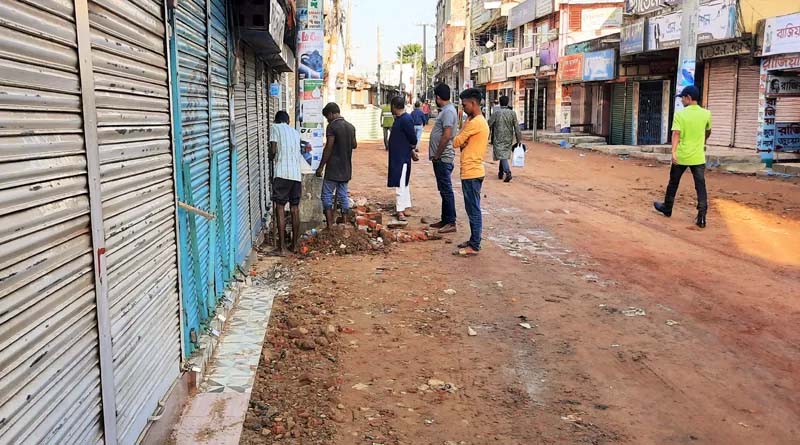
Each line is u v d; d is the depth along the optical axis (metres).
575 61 30.56
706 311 6.19
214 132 5.74
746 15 19.31
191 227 4.72
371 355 5.22
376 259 8.32
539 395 4.54
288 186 8.56
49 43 2.40
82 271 2.66
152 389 3.66
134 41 3.37
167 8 4.04
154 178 3.71
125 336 3.19
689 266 7.83
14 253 2.15
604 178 16.62
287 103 21.97
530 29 40.31
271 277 7.48
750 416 4.21
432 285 7.14
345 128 9.28
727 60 22.98
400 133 10.65
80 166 2.64
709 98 24.06
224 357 5.02
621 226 10.31
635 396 4.51
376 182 16.48
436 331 5.75
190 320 4.71
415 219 11.06
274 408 4.27
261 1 6.91
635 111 28.70
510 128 15.74
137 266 3.38
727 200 12.67
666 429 4.06
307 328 5.74
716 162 18.98
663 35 22.94
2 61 2.09
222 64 6.22
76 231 2.61
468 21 37.44
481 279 7.37
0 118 2.08
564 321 5.98
